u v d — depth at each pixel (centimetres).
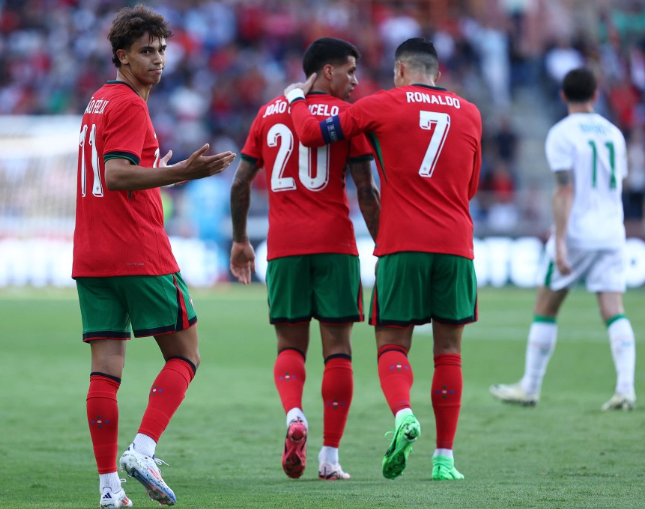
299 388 1750
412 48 1748
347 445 2084
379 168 1725
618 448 1988
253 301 6525
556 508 1348
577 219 2595
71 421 2367
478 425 2305
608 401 2709
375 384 3056
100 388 1424
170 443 2088
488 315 5569
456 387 1698
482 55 9812
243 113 8831
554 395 2834
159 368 3422
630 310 5675
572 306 6278
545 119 9531
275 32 9562
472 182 1761
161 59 1481
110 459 1416
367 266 7188
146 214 1448
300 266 1786
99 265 1431
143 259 1434
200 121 8706
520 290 7344
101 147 1423
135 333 1449
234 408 2583
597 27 10162
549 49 9712
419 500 1420
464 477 1684
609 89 9462
